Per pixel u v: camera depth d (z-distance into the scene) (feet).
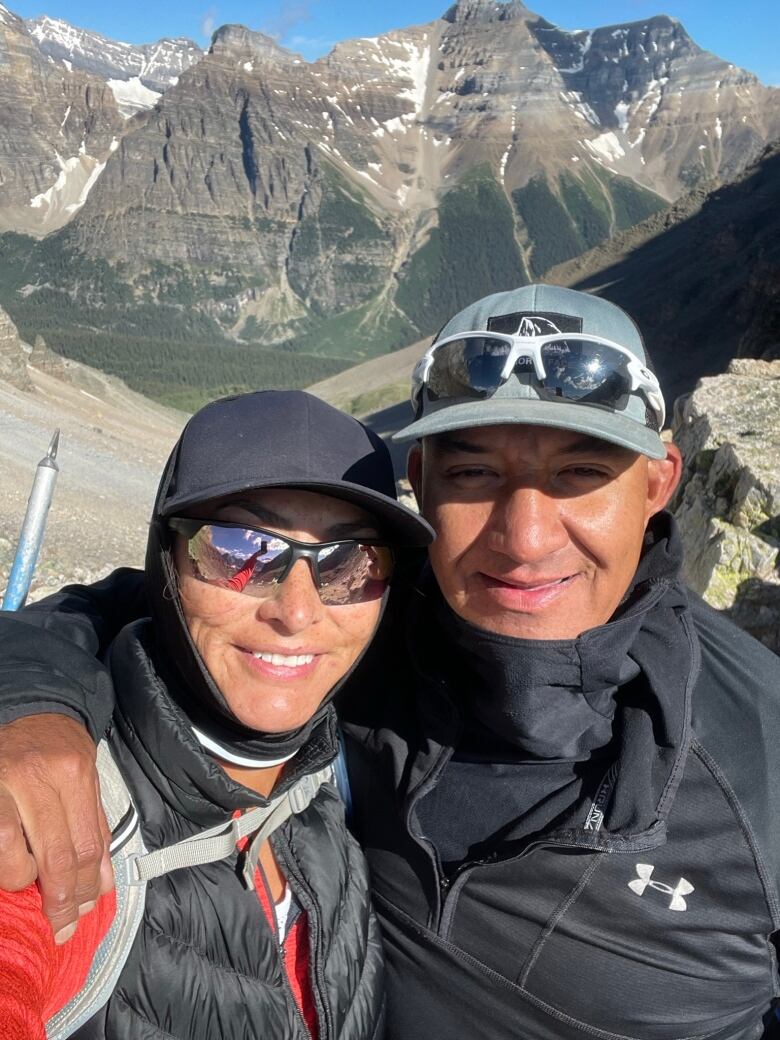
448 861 1.82
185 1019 1.41
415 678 1.91
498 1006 1.82
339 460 1.55
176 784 1.44
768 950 1.78
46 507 1.99
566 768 1.76
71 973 1.25
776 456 6.15
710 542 5.88
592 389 1.63
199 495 1.42
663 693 1.71
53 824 1.13
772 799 1.72
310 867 1.65
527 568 1.67
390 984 1.92
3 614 1.71
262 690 1.52
